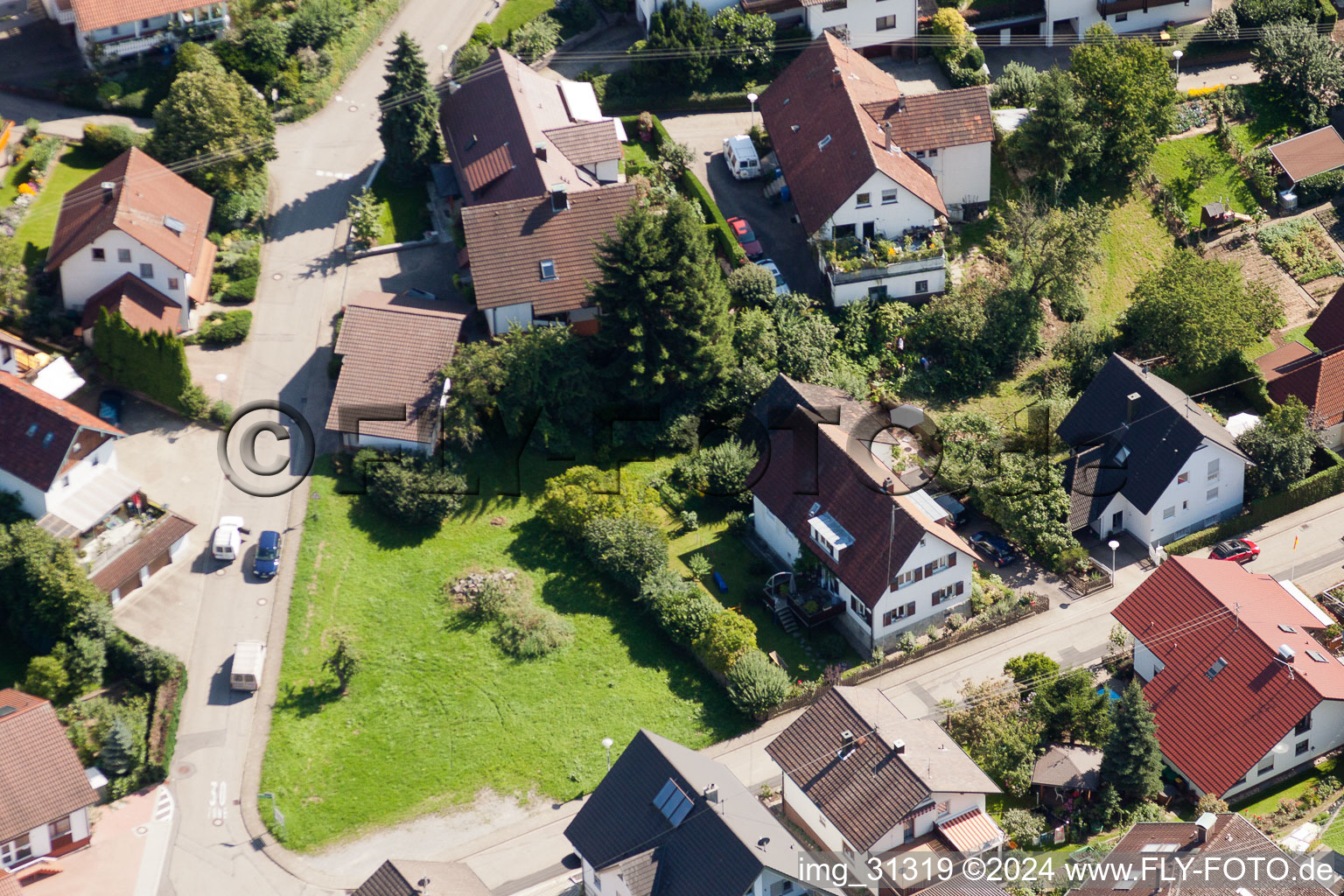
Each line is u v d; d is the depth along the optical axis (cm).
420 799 8494
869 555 9131
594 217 10750
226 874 8175
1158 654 8850
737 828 7438
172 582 9450
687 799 7588
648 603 9344
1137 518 9962
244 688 8938
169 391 10144
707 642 9044
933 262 11006
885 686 9025
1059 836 8119
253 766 8631
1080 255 10844
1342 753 8581
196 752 8700
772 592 9444
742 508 10075
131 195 10638
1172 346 10781
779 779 8562
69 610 8981
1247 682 8481
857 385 10494
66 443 9300
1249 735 8338
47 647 9062
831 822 7894
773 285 10831
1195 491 9956
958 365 10794
